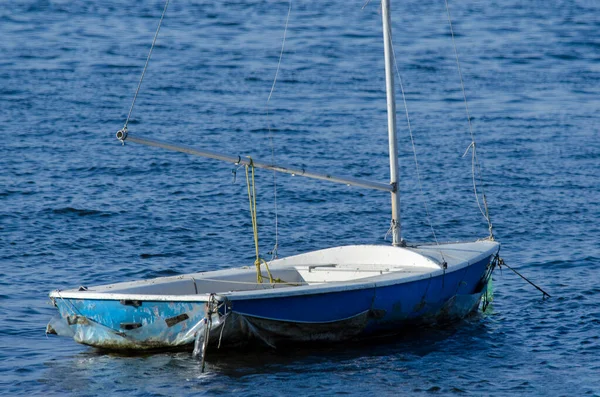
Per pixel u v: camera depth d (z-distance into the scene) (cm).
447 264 6109
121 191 10331
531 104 16400
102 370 5241
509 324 6266
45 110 14675
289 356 5447
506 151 12912
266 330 5331
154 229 8938
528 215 9769
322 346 5616
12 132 13150
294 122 14450
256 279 6112
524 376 5247
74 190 10281
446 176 11475
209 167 11625
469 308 6400
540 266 7831
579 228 9238
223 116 14762
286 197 10306
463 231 9231
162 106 15375
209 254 8206
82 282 7231
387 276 5788
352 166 11825
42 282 7188
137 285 5588
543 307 6669
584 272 7619
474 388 5044
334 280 6144
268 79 17800
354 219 9575
